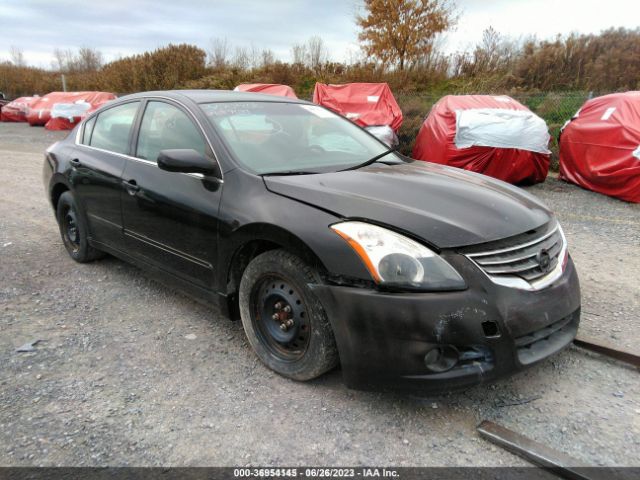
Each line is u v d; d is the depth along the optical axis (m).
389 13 17.61
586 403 2.62
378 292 2.32
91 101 19.08
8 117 22.11
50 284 4.21
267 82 20.02
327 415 2.51
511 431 2.35
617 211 7.12
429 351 2.26
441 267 2.29
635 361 2.94
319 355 2.56
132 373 2.88
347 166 3.32
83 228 4.48
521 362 2.39
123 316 3.63
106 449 2.26
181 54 23.83
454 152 8.52
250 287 2.88
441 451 2.27
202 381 2.81
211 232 3.03
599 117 8.31
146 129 3.81
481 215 2.58
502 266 2.42
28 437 2.32
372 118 10.85
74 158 4.44
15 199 7.53
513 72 15.50
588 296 4.01
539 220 2.77
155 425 2.43
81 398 2.63
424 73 17.28
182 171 3.04
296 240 2.55
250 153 3.20
